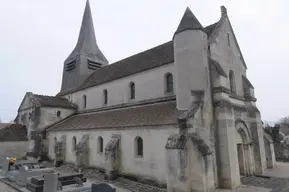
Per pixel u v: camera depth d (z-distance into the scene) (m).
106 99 26.48
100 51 38.41
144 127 16.77
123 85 24.12
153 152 15.95
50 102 29.98
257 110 20.95
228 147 15.23
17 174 18.08
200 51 16.41
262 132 21.06
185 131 14.05
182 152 13.45
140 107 21.34
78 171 20.97
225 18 20.59
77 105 31.28
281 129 62.50
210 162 13.62
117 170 18.25
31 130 28.14
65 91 34.81
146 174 16.27
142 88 21.88
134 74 22.92
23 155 28.89
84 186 15.33
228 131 15.57
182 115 14.66
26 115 31.78
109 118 22.28
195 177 13.41
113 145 18.31
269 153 21.97
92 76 31.92
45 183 13.91
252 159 19.33
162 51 23.05
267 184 15.93
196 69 16.16
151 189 15.02
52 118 29.47
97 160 20.89
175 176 13.52
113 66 29.38
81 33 37.97
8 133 29.27
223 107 15.79
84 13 38.66
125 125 18.31
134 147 17.48
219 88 16.19
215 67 16.66
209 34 19.02
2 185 17.69
